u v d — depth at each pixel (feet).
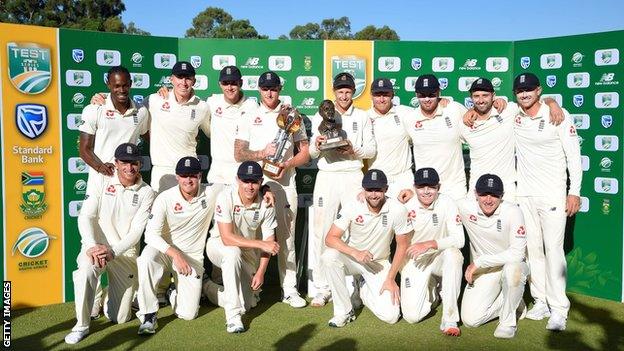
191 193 13.92
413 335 13.15
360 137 15.35
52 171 15.42
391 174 15.98
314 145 14.79
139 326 13.71
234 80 15.42
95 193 13.93
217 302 15.23
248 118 15.43
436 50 17.97
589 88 16.02
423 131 15.40
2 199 14.82
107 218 13.94
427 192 13.89
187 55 17.40
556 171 14.28
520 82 14.17
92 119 14.21
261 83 15.11
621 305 15.53
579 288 16.66
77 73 15.65
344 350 12.14
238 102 15.89
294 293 15.55
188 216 14.05
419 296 14.07
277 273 17.94
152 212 13.87
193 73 15.19
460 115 15.42
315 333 13.23
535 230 14.67
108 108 14.38
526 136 14.48
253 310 15.05
